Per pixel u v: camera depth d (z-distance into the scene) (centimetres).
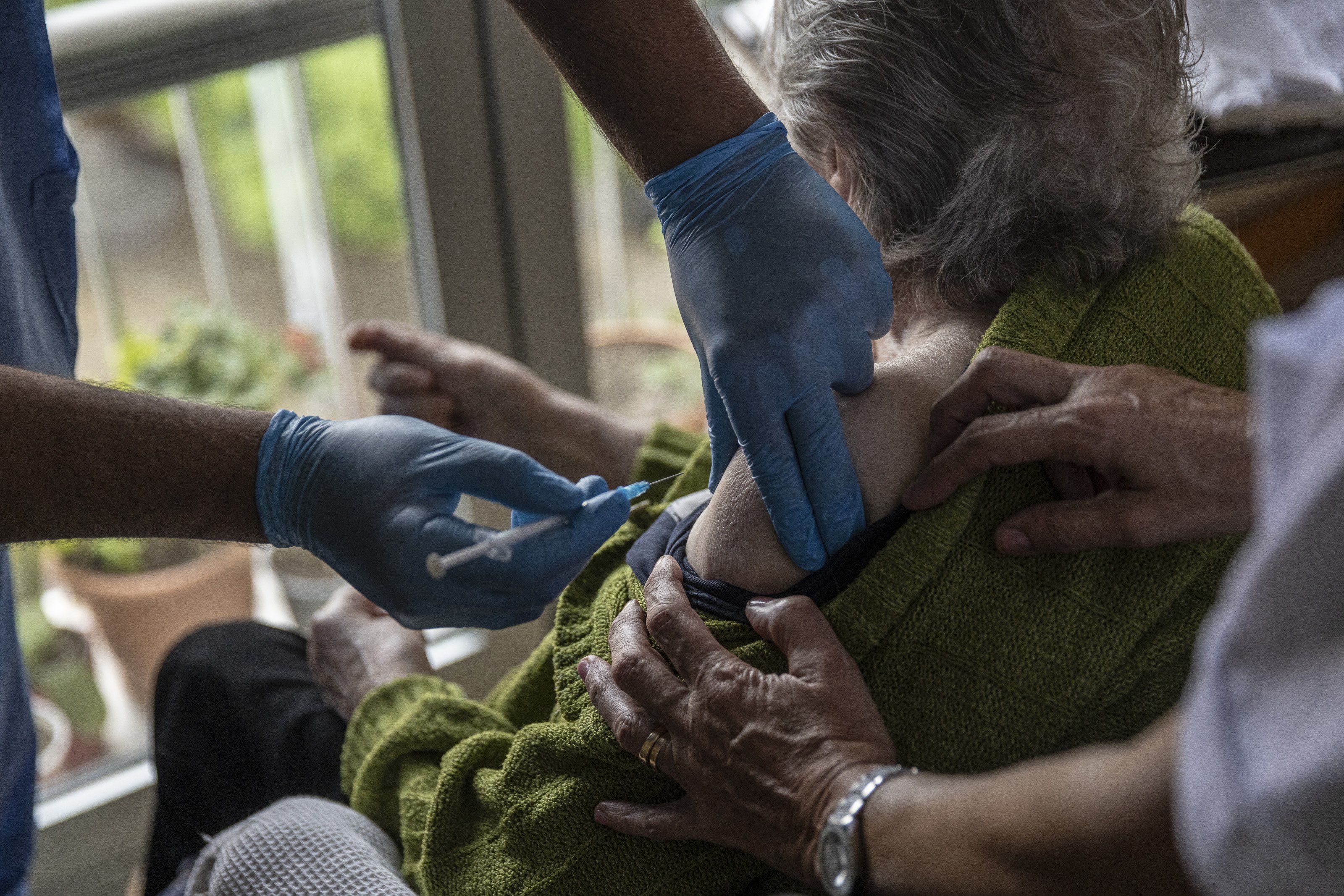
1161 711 77
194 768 116
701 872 80
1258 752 36
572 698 86
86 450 78
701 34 89
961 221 83
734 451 89
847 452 80
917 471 81
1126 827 43
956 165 82
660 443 125
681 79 88
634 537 102
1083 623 76
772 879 80
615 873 81
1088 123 80
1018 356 75
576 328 173
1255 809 35
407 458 78
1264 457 38
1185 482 71
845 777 64
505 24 143
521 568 74
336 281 178
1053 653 75
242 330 181
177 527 83
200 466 80
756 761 69
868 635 76
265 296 184
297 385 187
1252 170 116
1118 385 72
